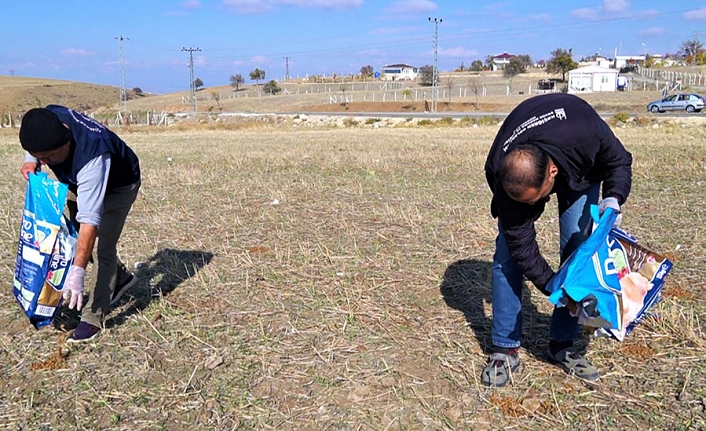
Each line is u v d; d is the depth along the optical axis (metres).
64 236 3.73
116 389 3.41
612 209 2.91
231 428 3.06
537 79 85.38
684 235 6.02
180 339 3.98
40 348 3.89
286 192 9.14
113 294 4.41
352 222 6.96
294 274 5.15
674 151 13.95
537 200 2.79
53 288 3.74
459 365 3.58
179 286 4.93
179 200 8.61
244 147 18.12
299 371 3.56
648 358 3.58
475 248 5.79
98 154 3.54
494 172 3.02
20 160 14.83
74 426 3.09
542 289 3.17
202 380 3.49
